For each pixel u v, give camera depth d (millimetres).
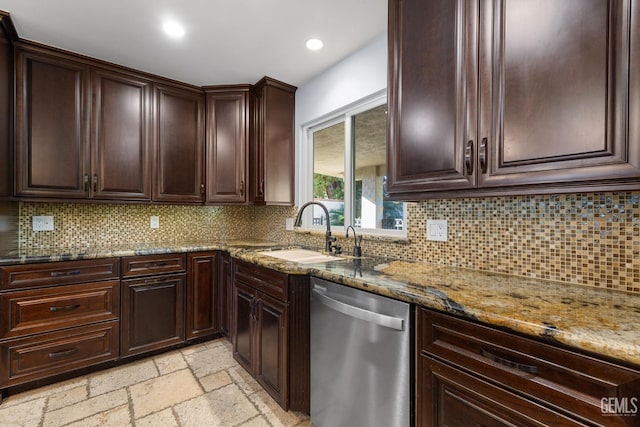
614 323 763
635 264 1059
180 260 2422
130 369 2113
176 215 2945
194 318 2488
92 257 2029
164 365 2172
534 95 977
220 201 2746
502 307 895
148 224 2785
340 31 1928
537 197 1299
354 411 1292
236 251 2186
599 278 1132
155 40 2008
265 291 1793
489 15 1095
